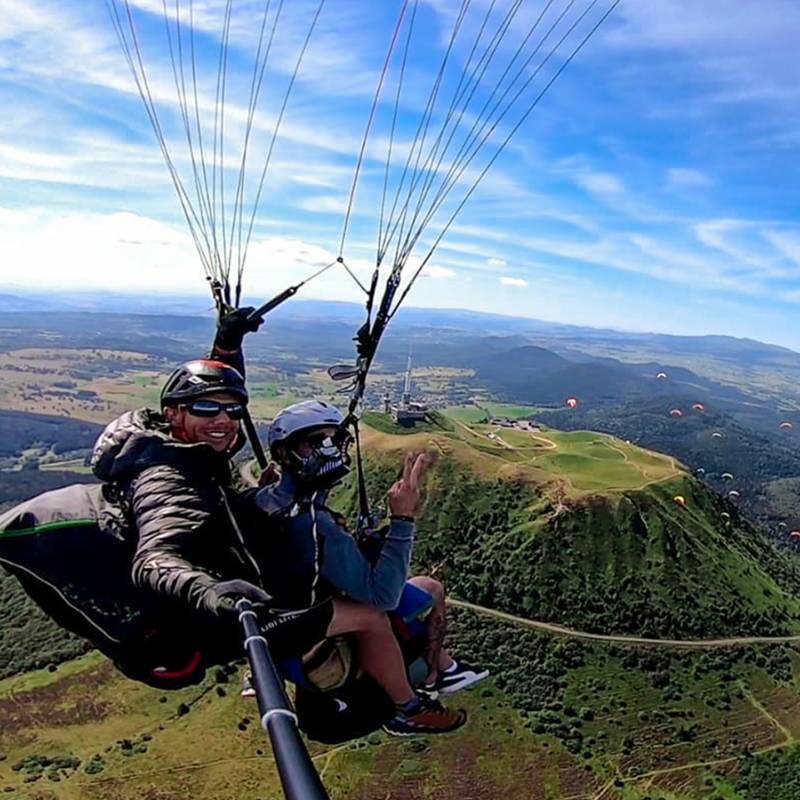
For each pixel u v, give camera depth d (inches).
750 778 2439.7
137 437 183.9
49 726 2423.7
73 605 179.2
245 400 194.1
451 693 233.1
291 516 201.0
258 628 133.1
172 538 168.2
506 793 2231.8
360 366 253.1
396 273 253.3
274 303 271.4
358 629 210.8
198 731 2346.2
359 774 2167.8
